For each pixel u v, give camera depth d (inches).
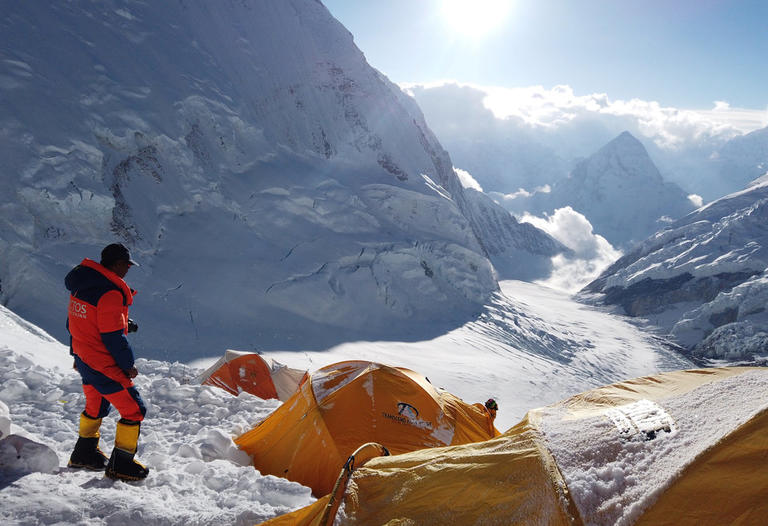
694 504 99.5
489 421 272.2
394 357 1318.9
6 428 139.1
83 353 138.9
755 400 114.5
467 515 111.3
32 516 113.9
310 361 1066.1
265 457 222.7
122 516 120.0
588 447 116.1
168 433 231.6
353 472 133.4
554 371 1696.6
